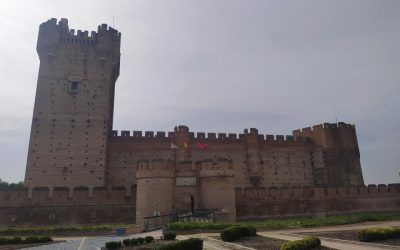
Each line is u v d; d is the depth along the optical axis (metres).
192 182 48.19
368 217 48.72
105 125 61.16
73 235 35.69
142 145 65.06
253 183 68.06
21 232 35.41
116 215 49.41
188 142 67.62
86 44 65.31
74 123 59.94
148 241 25.98
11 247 26.03
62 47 63.91
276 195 55.62
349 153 75.38
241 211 52.75
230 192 46.97
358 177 74.56
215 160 47.88
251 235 27.09
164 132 67.25
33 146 56.91
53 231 35.81
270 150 72.25
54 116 59.53
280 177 70.62
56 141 58.12
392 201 61.44
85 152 58.62
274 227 37.62
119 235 35.25
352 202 59.28
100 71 64.19
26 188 48.47
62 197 48.69
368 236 22.66
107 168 61.88
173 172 47.31
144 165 45.78
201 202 47.38
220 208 45.69
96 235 36.00
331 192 58.72
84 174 57.34
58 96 60.91
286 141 74.12
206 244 24.88
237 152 69.62
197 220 41.69
